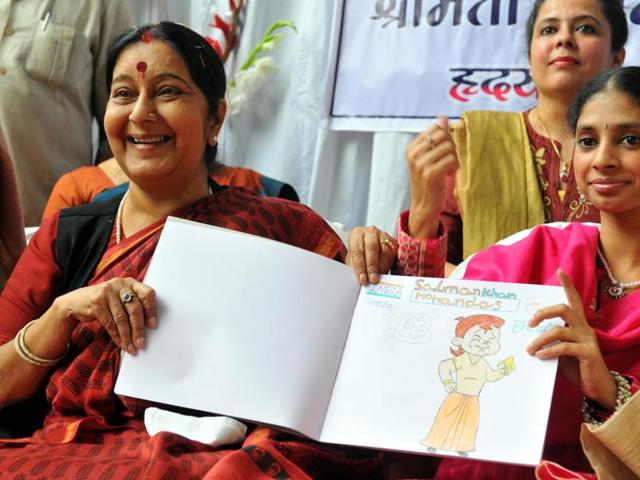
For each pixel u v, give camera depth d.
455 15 4.03
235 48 4.48
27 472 2.03
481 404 1.98
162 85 2.54
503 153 3.24
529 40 3.38
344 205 4.29
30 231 3.45
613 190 2.15
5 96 4.20
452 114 4.03
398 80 4.10
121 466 2.00
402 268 2.39
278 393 2.09
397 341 2.12
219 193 2.64
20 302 2.57
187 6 4.60
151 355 2.15
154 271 2.24
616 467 1.90
